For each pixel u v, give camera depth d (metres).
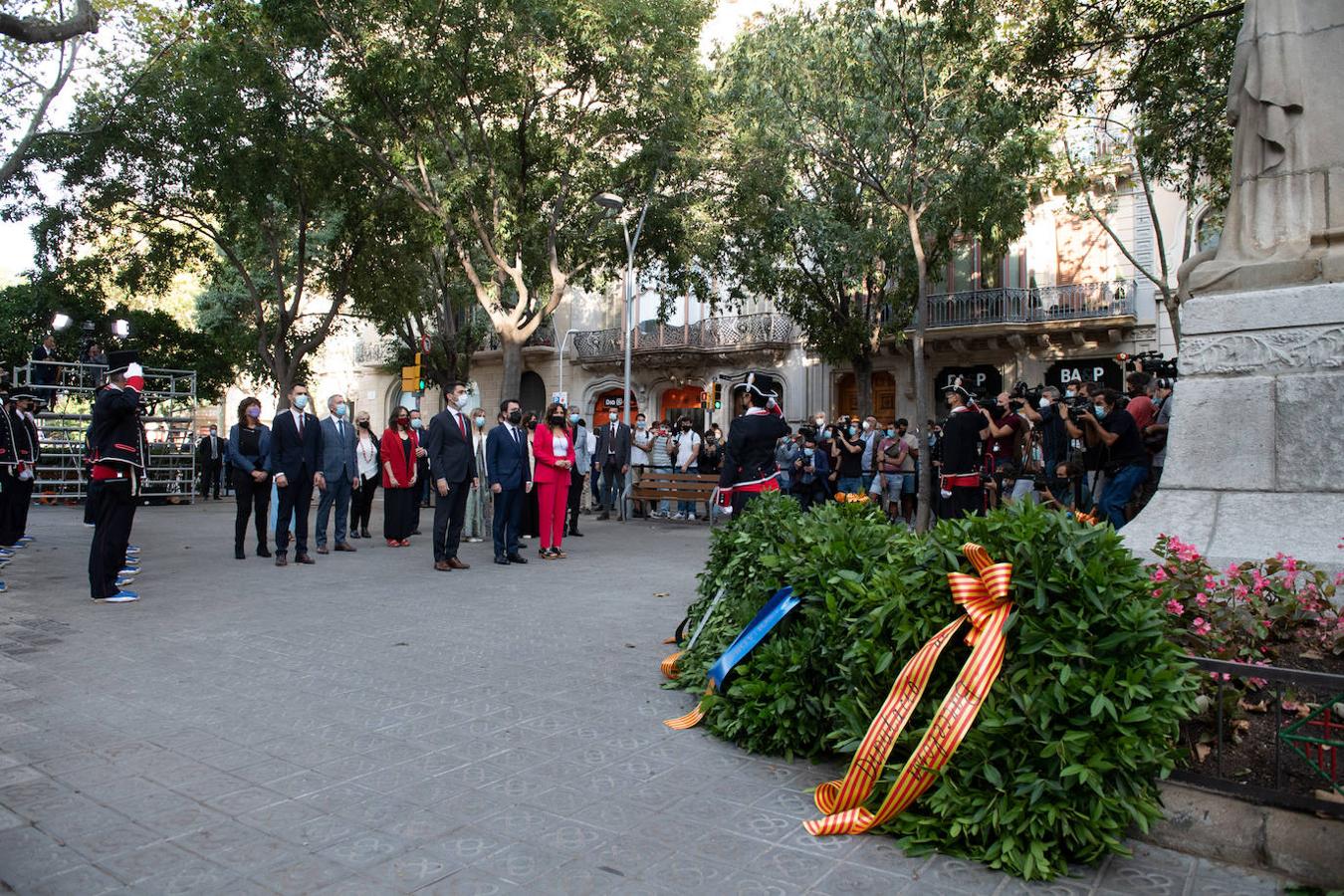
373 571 10.07
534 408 35.78
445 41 16.50
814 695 4.01
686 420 19.11
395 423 12.92
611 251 21.84
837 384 29.05
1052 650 3.12
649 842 3.14
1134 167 22.48
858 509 4.98
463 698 4.88
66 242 22.72
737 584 4.99
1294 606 3.66
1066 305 24.33
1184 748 3.28
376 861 2.96
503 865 2.95
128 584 8.94
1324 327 4.70
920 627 3.44
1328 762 3.12
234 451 11.27
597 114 18.25
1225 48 12.52
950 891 2.84
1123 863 3.06
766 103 17.58
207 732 4.27
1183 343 5.14
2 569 10.17
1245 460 4.82
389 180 19.39
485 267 27.16
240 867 2.91
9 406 12.12
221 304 31.91
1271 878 2.94
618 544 13.48
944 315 25.83
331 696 4.89
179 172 21.50
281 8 15.98
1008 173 17.09
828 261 21.59
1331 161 4.98
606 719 4.55
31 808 3.36
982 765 3.15
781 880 2.89
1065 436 11.04
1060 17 12.55
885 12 16.56
